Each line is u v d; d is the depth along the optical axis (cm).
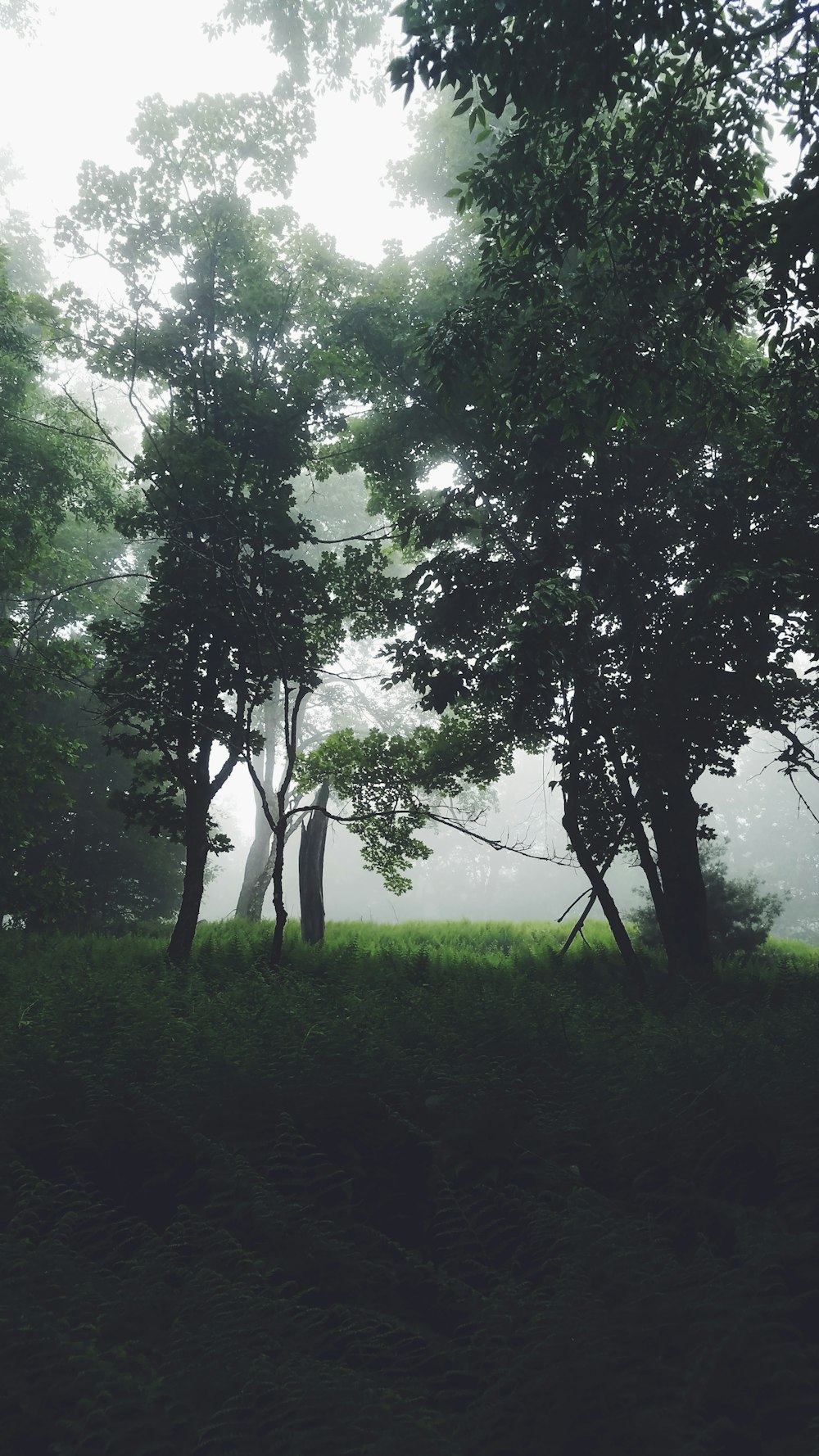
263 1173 636
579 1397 382
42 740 2169
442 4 866
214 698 1791
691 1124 634
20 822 2192
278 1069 720
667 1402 394
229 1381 389
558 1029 902
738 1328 409
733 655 1525
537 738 1967
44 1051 782
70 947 2048
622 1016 1048
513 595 1684
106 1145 670
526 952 2138
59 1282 482
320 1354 458
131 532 1808
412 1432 349
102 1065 748
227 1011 1011
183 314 1830
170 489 1797
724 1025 959
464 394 1727
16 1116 681
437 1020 926
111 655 1803
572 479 1675
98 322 1830
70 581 2870
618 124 1079
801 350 1135
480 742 1944
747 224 1070
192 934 1750
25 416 2419
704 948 1730
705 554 1562
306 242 1886
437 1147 626
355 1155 648
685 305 1164
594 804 1808
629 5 850
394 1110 677
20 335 2134
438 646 1827
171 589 1773
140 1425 366
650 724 1558
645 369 1202
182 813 1822
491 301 1231
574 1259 469
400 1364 462
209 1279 473
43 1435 393
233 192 1836
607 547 1655
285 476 1866
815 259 1033
